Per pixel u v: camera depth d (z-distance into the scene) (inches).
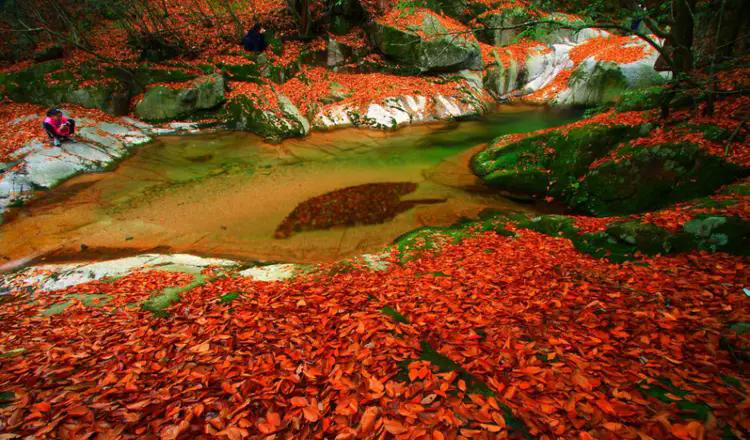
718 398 102.7
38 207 383.6
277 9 792.3
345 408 102.2
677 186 324.2
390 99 714.2
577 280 192.5
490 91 859.4
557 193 412.8
